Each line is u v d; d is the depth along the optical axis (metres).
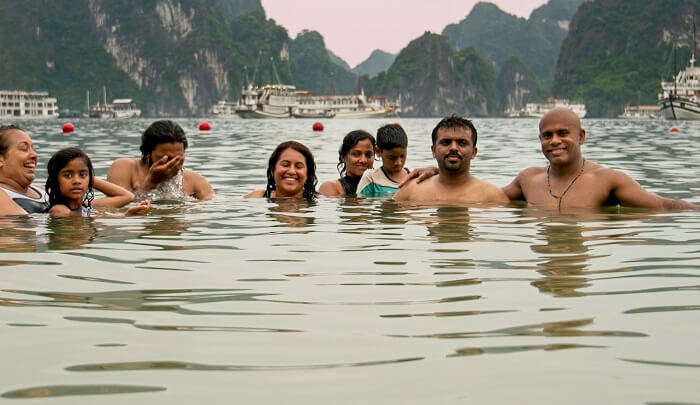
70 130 34.19
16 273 3.45
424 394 1.87
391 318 2.61
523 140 24.86
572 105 180.38
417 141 24.11
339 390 1.90
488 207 6.18
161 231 4.88
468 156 6.56
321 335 2.40
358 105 132.50
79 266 3.63
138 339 2.37
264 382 1.96
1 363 2.12
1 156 5.88
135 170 7.34
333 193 7.61
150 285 3.19
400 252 4.02
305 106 130.00
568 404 1.79
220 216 5.70
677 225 5.03
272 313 2.70
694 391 1.87
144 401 1.82
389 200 6.92
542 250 4.05
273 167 7.19
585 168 6.35
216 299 2.93
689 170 10.84
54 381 1.97
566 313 2.67
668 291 3.01
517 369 2.05
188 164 12.73
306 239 4.52
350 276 3.37
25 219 5.45
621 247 4.13
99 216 5.68
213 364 2.11
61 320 2.61
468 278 3.30
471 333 2.41
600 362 2.10
